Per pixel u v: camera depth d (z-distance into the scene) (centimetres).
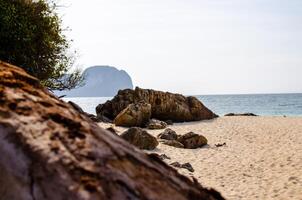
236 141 2258
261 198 1051
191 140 2038
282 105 12538
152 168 196
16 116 187
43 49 2134
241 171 1427
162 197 177
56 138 182
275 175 1343
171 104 3591
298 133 2544
